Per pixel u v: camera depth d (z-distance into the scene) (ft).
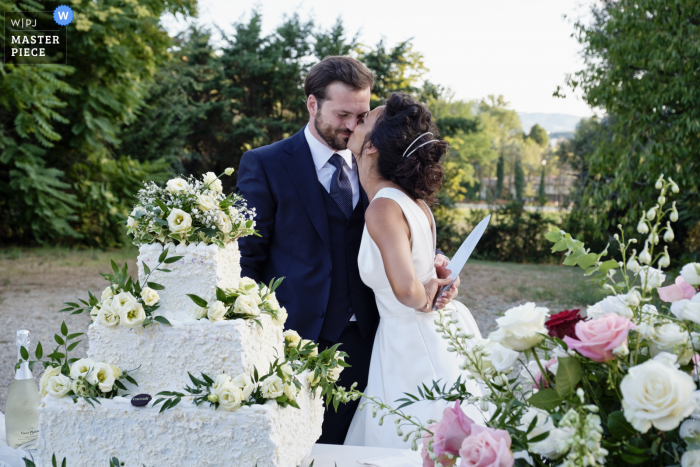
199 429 4.04
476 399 3.42
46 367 4.49
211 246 4.37
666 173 25.57
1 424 5.78
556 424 2.94
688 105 25.40
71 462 4.26
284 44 61.52
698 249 36.81
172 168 53.16
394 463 4.79
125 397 4.23
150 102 48.14
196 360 4.22
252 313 4.29
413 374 5.97
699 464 2.68
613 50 26.03
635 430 2.80
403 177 5.71
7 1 30.53
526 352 3.17
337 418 7.15
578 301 27.55
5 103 32.55
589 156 29.58
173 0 39.65
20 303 23.31
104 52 35.40
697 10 24.59
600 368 3.10
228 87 61.77
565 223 46.62
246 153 7.55
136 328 4.29
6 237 41.47
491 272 39.58
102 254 38.42
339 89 6.78
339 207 7.22
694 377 3.32
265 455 3.99
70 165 40.27
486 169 192.54
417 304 5.60
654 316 3.22
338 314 7.14
